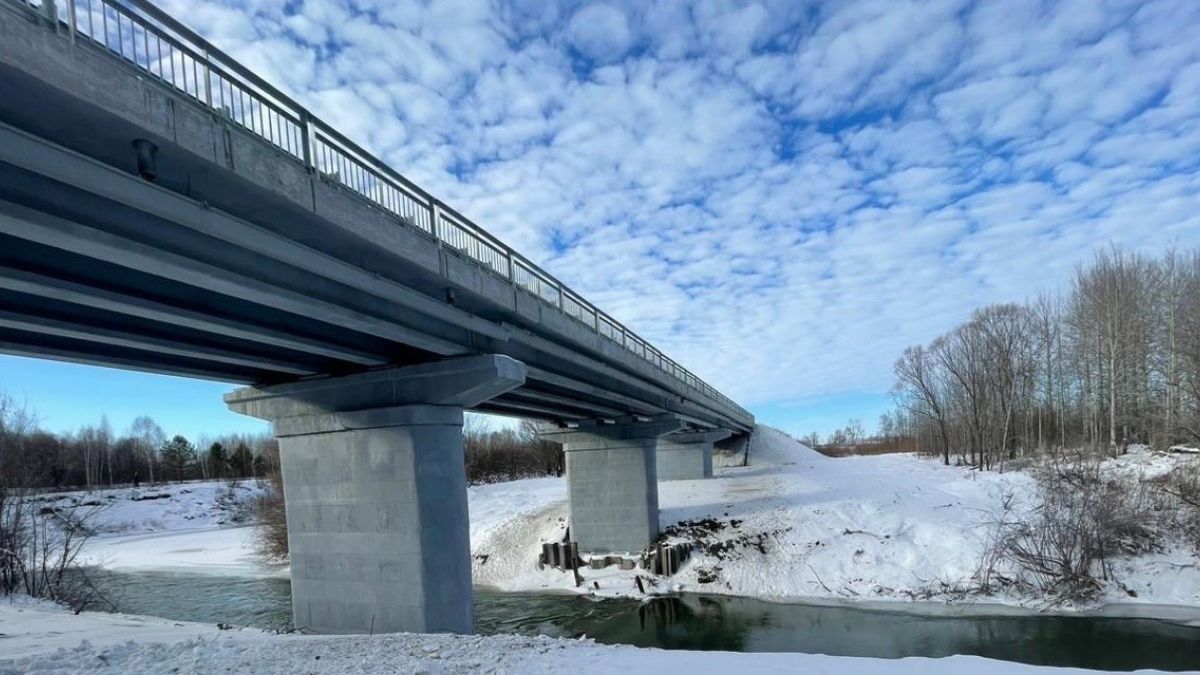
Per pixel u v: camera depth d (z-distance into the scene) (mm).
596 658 9055
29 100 6879
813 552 30562
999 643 20922
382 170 12664
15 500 32938
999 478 41125
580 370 24188
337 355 16156
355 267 12219
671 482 47844
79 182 7449
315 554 17906
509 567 33906
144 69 7758
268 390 18766
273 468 57406
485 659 8961
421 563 16766
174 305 11430
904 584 27266
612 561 32875
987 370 64250
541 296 19562
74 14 6898
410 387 17344
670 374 33250
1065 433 56875
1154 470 34094
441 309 14945
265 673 7965
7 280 9000
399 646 10211
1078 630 21812
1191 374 38906
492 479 73625
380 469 17312
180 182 8922
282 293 11453
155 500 71312
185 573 38531
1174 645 20141
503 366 16766
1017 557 26625
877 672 7996
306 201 10289
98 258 8953
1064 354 60844
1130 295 52094
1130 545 26641
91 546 51500
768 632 23234
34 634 11812
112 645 9672
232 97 9180
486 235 16562
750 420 69875
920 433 88750
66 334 12016
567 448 35875
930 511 33188
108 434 97875
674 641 22656
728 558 31172
